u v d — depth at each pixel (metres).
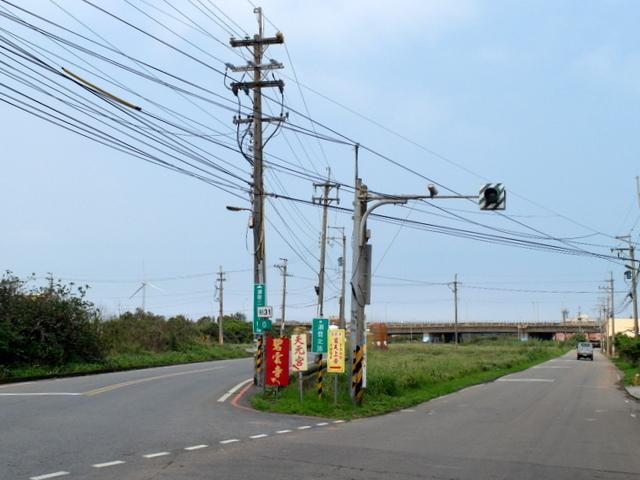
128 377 25.73
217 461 9.19
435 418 16.23
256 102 21.95
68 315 29.28
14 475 7.92
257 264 21.92
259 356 22.17
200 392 20.23
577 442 12.41
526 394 24.86
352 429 13.43
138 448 10.03
